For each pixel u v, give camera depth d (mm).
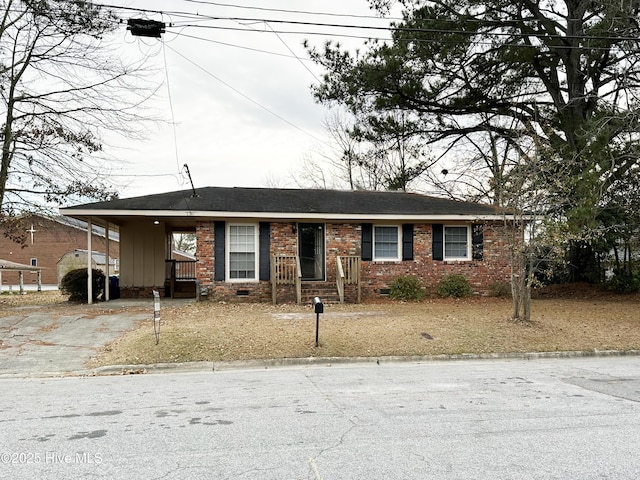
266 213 16656
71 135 17422
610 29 17109
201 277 16844
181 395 6758
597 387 7238
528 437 4898
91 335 11195
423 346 10180
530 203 13133
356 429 5145
